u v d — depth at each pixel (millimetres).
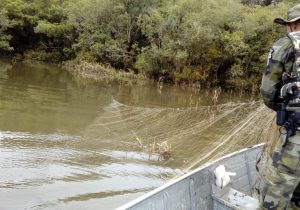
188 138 13227
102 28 34125
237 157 4801
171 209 3633
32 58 36500
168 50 29812
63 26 35469
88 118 15227
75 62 34750
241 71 29297
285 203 2613
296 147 2516
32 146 10883
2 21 34969
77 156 10547
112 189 8766
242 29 29328
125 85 26578
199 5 30484
